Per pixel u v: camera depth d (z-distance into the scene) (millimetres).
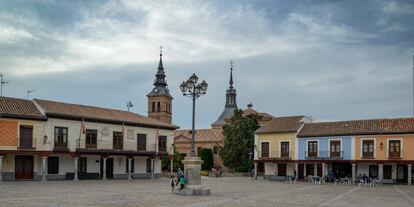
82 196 24938
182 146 85812
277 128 59594
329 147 54719
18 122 41906
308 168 57312
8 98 44125
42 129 43656
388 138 50406
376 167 51781
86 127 47562
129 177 50719
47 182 39719
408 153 49000
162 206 20172
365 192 33844
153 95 87938
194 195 26500
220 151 70875
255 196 27391
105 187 33844
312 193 31516
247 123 68938
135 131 52781
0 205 19375
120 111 56031
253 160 65312
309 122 60250
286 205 22016
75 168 45406
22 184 35562
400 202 25250
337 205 22703
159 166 57031
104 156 48188
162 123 57094
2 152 40000
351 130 53469
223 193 29328
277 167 59562
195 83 26359
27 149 42000
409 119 51844
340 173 55125
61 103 48594
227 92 106875
